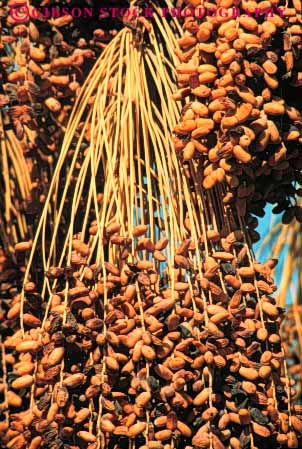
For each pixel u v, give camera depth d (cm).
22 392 252
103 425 224
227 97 227
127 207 238
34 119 267
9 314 245
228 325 231
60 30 269
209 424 224
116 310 228
